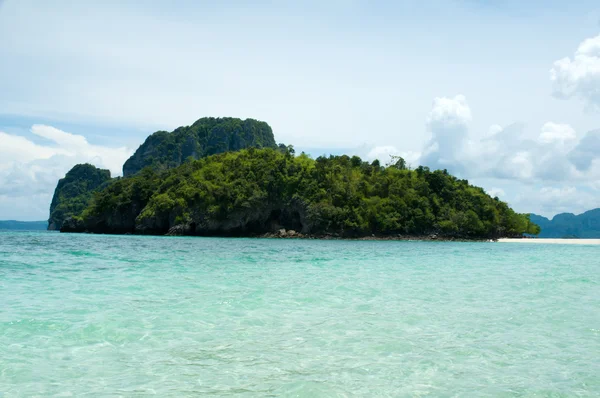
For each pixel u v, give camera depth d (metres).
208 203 96.62
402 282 20.19
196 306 13.80
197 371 8.25
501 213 111.38
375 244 68.88
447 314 13.05
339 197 97.69
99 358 8.92
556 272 25.50
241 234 97.50
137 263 27.73
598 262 33.78
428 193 103.44
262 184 99.12
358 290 17.47
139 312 12.87
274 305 14.16
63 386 7.50
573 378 8.03
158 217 97.56
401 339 10.38
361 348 9.68
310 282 19.67
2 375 7.96
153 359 8.89
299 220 98.75
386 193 103.50
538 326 11.66
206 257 33.62
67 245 48.84
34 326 11.16
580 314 13.09
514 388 7.59
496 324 11.85
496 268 28.12
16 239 63.41
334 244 66.12
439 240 95.06
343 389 7.48
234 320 12.09
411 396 7.24
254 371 8.27
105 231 106.56
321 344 9.96
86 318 12.02
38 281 18.98
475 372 8.30
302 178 100.12
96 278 20.17
